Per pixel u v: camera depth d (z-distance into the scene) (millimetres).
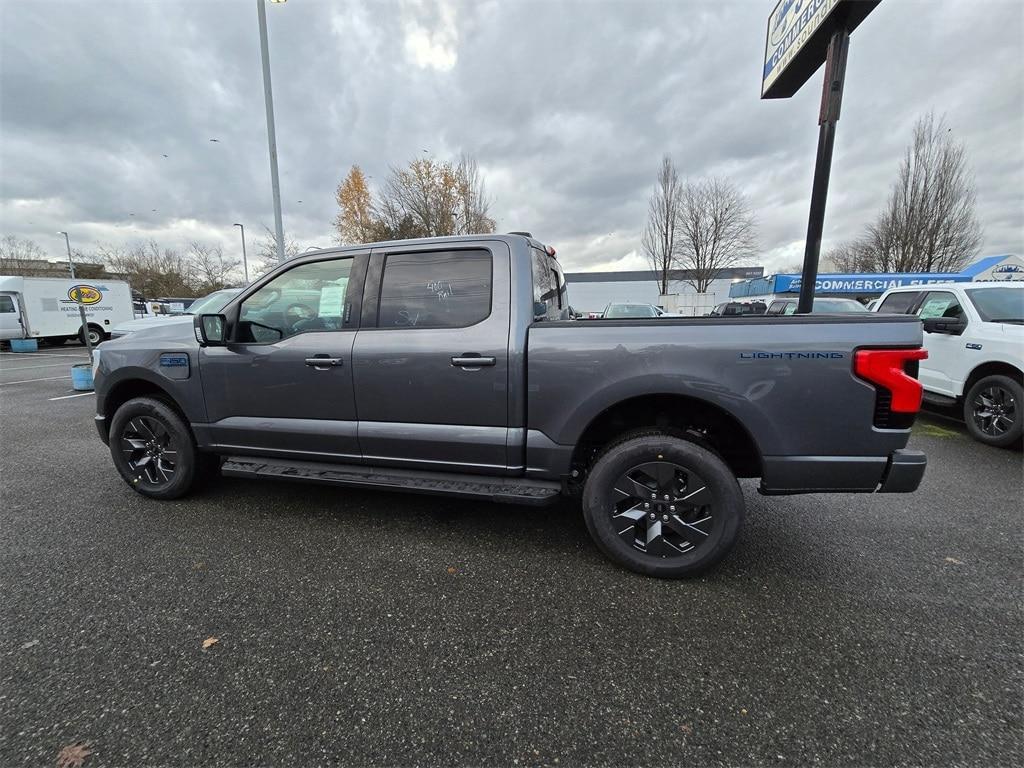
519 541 3049
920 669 1939
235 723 1701
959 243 24844
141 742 1626
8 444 5445
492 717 1729
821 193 3939
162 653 2049
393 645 2104
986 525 3260
